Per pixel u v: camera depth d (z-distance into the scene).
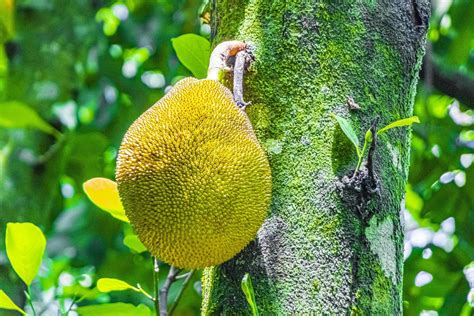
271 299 3.26
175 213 3.25
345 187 3.29
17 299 5.61
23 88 6.39
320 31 3.41
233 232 3.25
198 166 3.26
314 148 3.33
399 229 3.37
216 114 3.32
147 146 3.30
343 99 3.37
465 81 5.20
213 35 3.59
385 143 3.38
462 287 5.48
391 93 3.43
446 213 5.98
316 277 3.25
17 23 6.42
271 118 3.38
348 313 3.23
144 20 7.53
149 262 6.84
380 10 3.47
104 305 3.83
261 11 3.46
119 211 3.71
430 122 6.23
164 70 7.61
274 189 3.33
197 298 6.01
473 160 6.19
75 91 6.93
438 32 6.49
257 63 3.42
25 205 6.04
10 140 6.11
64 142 6.40
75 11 6.56
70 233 7.38
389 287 3.29
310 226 3.28
